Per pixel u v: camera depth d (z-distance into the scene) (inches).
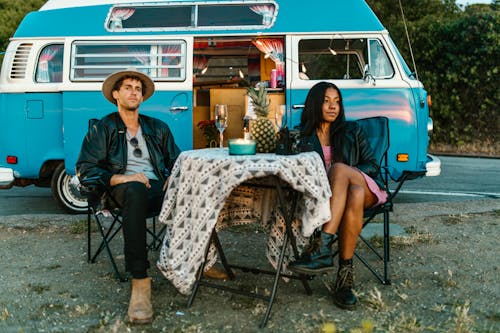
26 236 209.0
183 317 129.0
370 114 245.1
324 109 162.1
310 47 252.4
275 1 252.5
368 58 248.7
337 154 159.6
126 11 254.7
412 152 245.3
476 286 149.1
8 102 252.8
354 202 134.5
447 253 180.4
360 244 190.7
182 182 129.5
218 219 145.5
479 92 547.8
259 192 146.6
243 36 251.6
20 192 341.7
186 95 251.1
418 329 119.5
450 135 566.9
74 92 249.8
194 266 125.6
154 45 253.0
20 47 253.6
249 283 154.2
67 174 256.2
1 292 147.1
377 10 642.8
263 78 294.2
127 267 127.4
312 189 125.2
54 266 170.7
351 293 135.1
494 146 553.3
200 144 280.4
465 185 350.0
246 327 123.0
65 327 123.4
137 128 159.3
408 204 260.4
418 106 245.1
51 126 253.8
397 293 143.0
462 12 645.3
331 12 251.3
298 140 131.7
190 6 253.6
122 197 133.6
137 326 123.5
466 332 116.9
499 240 195.3
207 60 304.2
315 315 128.4
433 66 567.8
